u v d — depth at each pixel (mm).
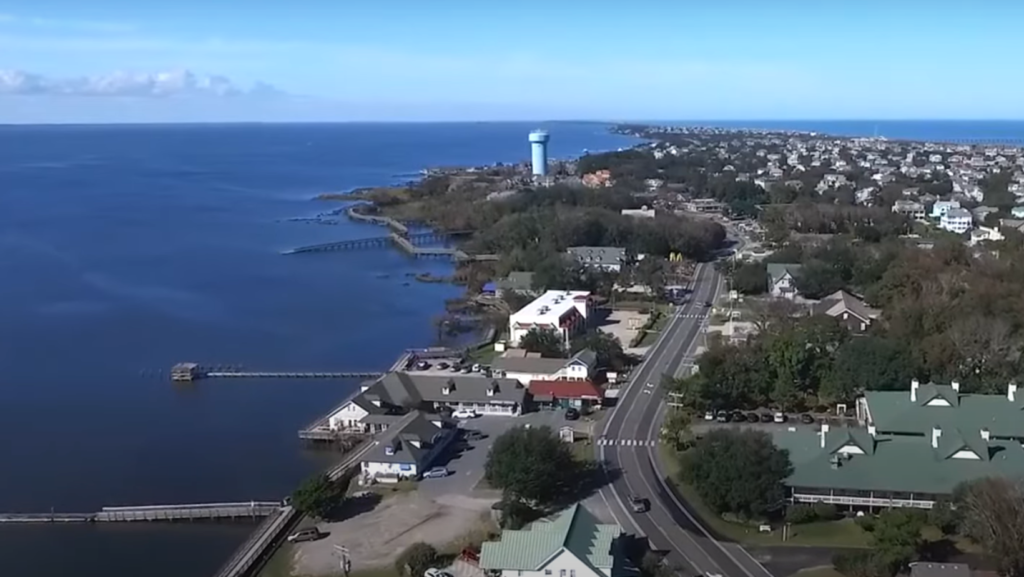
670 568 80250
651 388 131375
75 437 119875
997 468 89500
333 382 142625
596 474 101750
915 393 105500
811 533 86375
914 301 147375
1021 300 140375
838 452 92875
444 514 93000
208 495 101812
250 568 83688
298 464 110500
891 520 81312
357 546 87500
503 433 112438
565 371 131000
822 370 121625
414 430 106875
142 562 87438
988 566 77312
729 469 89188
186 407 131500
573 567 73250
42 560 88062
